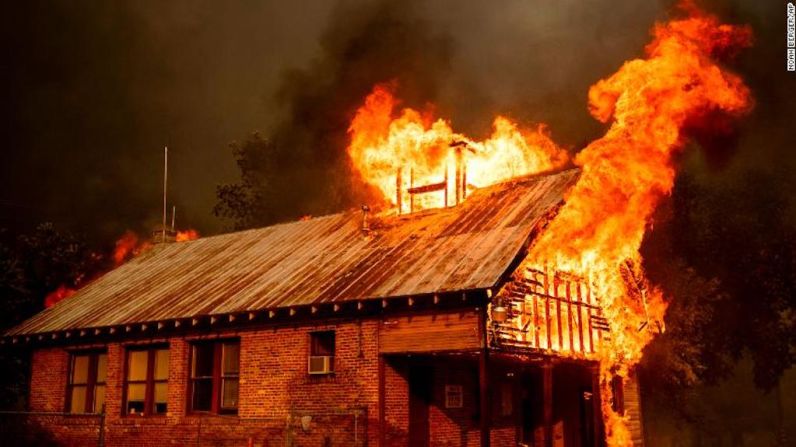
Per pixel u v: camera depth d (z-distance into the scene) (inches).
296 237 933.2
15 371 1224.2
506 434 792.3
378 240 805.2
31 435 916.0
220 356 786.8
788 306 1381.6
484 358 585.9
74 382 916.6
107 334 863.7
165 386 824.9
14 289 1312.7
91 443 860.6
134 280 1002.7
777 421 1797.5
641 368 1149.7
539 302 673.0
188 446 767.1
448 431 708.0
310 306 679.1
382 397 639.1
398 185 874.1
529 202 759.7
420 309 631.8
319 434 669.9
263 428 713.0
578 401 900.0
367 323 663.1
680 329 1144.8
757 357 1395.2
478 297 593.6
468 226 744.3
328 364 692.1
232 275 867.4
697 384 1389.0
